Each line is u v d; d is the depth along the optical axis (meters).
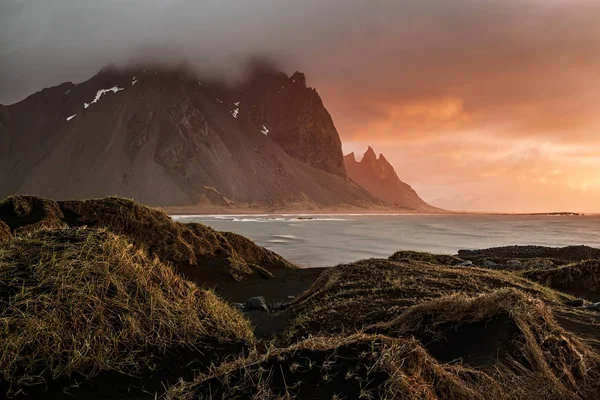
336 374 3.20
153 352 4.19
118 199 14.99
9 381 3.36
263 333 6.57
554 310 5.78
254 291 12.94
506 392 3.27
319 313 6.80
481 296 4.55
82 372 3.63
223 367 3.65
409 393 2.87
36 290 4.15
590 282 10.89
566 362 3.77
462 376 3.37
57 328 3.82
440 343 4.08
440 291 7.33
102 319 4.11
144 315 4.47
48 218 12.73
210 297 5.71
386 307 6.50
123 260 4.95
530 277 11.73
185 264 14.64
